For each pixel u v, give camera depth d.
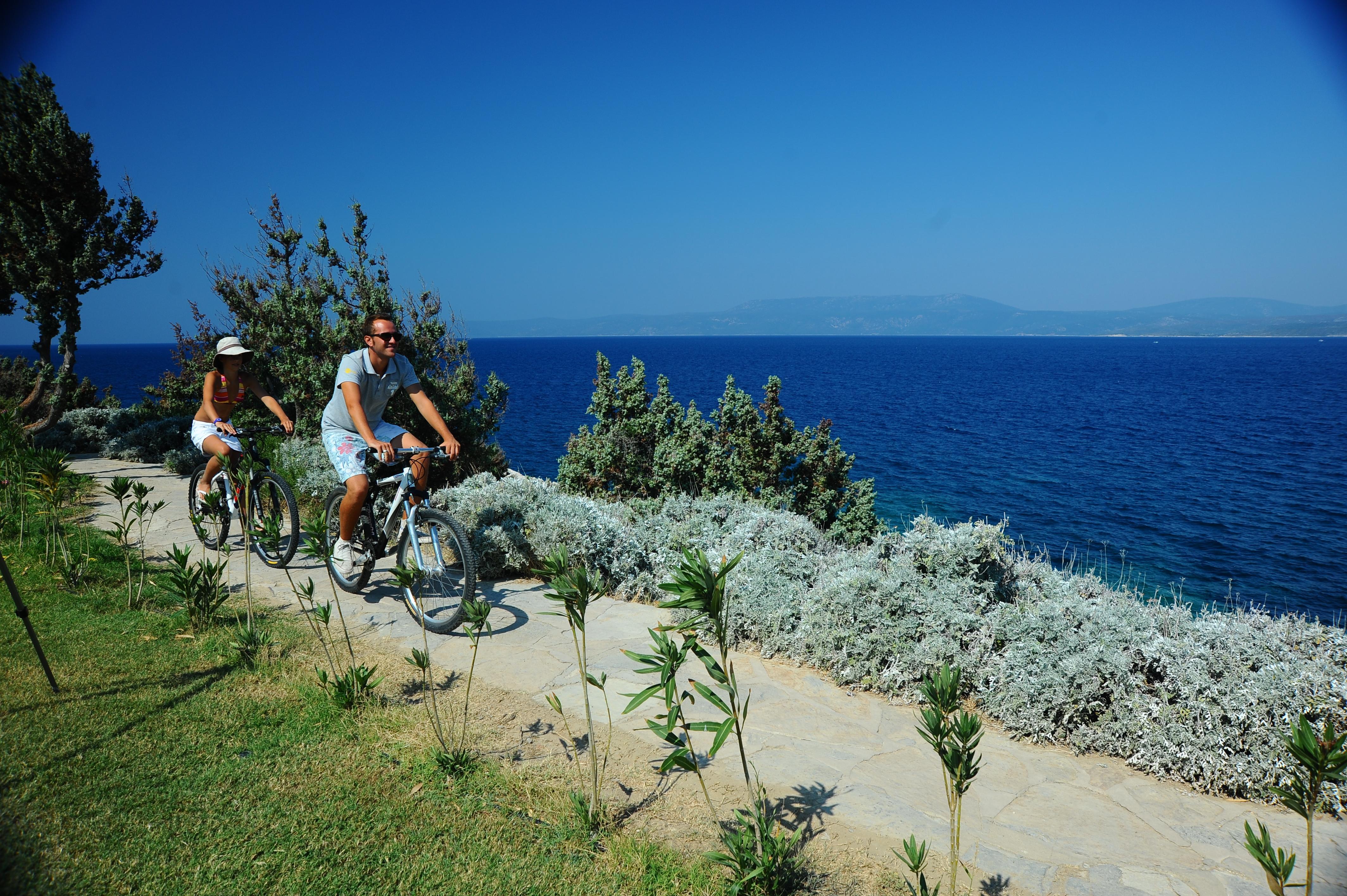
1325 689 3.80
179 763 3.44
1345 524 22.91
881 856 3.05
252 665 4.53
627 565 6.59
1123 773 3.89
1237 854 3.19
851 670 4.81
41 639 4.76
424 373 11.03
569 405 56.62
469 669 4.78
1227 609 5.25
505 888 2.75
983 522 5.54
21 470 8.55
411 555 5.96
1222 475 31.41
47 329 14.62
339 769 3.46
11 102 14.03
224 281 11.69
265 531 5.58
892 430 45.03
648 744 3.91
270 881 2.71
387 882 2.75
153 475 11.37
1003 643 4.82
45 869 2.70
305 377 10.98
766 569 5.91
